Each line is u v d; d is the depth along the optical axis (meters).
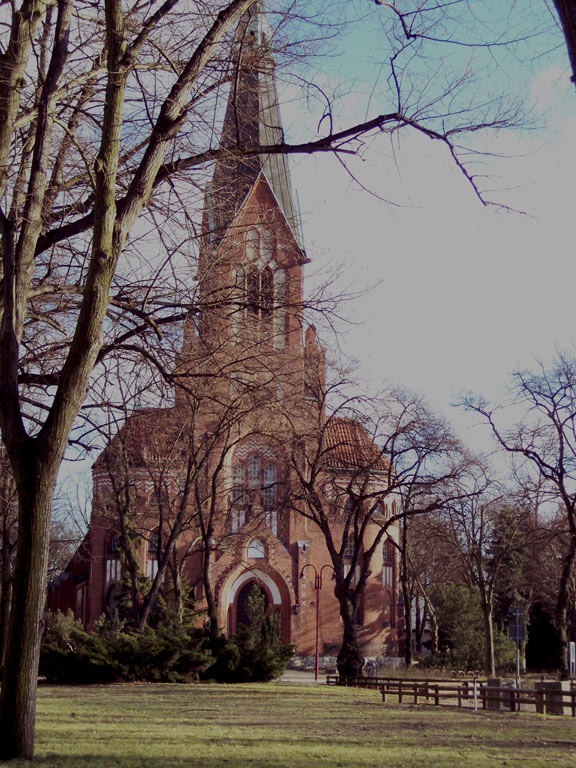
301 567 56.97
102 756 11.57
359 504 39.12
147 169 12.42
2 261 13.66
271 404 30.70
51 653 30.47
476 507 48.41
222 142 15.62
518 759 12.62
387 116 13.24
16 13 13.78
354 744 14.08
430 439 38.12
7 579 36.66
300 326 18.73
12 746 10.34
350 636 37.72
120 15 12.13
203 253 17.77
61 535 62.66
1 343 11.27
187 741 13.82
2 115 13.59
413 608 82.69
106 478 53.69
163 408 21.44
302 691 28.98
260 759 11.79
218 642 33.31
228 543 51.66
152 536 52.25
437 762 11.98
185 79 12.88
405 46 12.96
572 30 6.75
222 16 13.05
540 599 65.50
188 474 35.53
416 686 25.14
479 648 54.06
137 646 30.84
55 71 13.05
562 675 37.91
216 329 18.62
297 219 20.12
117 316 16.91
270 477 54.47
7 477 32.00
